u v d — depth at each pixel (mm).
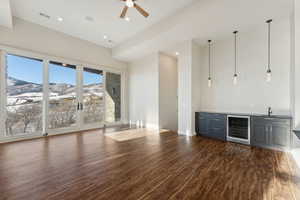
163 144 3789
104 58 6254
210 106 4914
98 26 4598
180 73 4910
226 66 4566
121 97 6980
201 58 5125
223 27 3842
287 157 2896
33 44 4375
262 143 3490
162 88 6016
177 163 2645
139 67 6625
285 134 3184
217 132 4297
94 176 2191
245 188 1877
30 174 2236
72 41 5266
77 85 5438
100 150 3334
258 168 2432
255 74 4023
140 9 3139
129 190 1853
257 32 3965
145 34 4746
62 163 2633
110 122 6516
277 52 3680
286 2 2854
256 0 2785
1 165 2537
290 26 3443
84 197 1718
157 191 1833
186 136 4605
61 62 4996
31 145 3686
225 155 3021
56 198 1697
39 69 4547
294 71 2941
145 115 6367
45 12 3863
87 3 3500
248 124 3697
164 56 6098
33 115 4445
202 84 5113
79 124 5461
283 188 1869
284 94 3588
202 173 2275
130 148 3479
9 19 3543
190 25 3742
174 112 6594
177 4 3502
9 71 4012
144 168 2453
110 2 3465
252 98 4074
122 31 4926
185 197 1715
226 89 4574
